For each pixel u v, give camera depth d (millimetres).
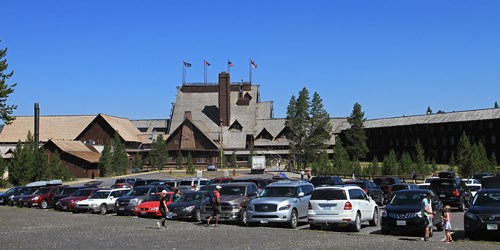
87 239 22844
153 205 34812
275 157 138750
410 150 127000
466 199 35531
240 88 152000
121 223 30625
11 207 47656
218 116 146625
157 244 20797
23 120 136500
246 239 22016
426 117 125875
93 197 40125
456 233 24047
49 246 20734
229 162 131875
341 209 24359
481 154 77062
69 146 105688
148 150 129500
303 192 28391
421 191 24078
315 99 120250
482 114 114125
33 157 78938
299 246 19641
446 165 111250
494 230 20344
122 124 135875
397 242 20531
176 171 110375
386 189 44438
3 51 44781
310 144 119438
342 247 19203
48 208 46750
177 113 149625
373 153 135875
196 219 31406
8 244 21453
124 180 62062
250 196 29844
